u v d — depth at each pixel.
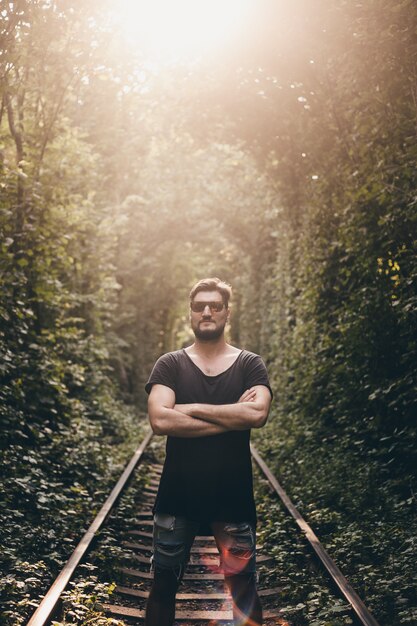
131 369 28.19
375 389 7.73
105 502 7.62
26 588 4.54
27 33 8.37
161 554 3.14
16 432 7.65
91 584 4.79
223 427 3.03
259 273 25.92
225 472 3.08
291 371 14.08
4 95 8.57
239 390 3.17
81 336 15.53
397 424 7.54
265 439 13.66
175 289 33.69
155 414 3.05
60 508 7.02
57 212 10.27
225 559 3.11
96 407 14.74
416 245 6.60
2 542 5.48
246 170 21.84
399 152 7.32
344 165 9.83
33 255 9.54
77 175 12.61
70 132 11.04
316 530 6.58
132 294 28.03
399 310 6.55
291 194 14.79
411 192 6.58
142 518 8.13
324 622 4.11
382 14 6.82
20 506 6.60
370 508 6.59
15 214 9.12
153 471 11.73
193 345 3.34
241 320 28.97
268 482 9.48
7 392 7.87
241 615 3.11
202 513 3.07
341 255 10.38
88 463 9.40
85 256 15.28
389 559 5.09
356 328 7.80
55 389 9.59
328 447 9.61
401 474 7.28
